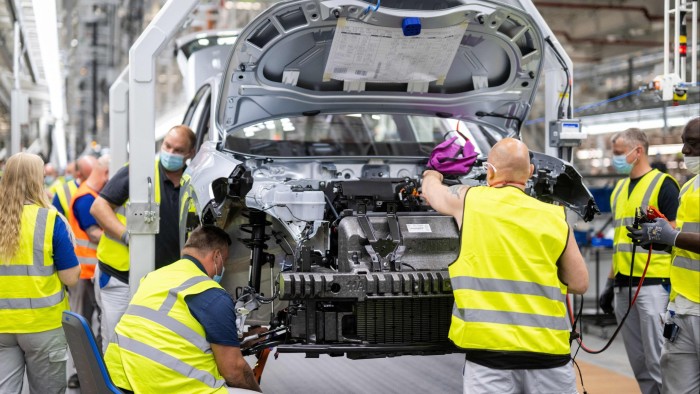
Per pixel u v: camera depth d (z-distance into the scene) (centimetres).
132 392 343
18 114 962
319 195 372
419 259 389
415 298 379
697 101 979
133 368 338
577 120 505
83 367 336
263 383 575
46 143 1686
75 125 2831
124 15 2567
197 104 621
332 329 373
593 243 802
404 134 582
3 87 1358
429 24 406
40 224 411
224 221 423
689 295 394
